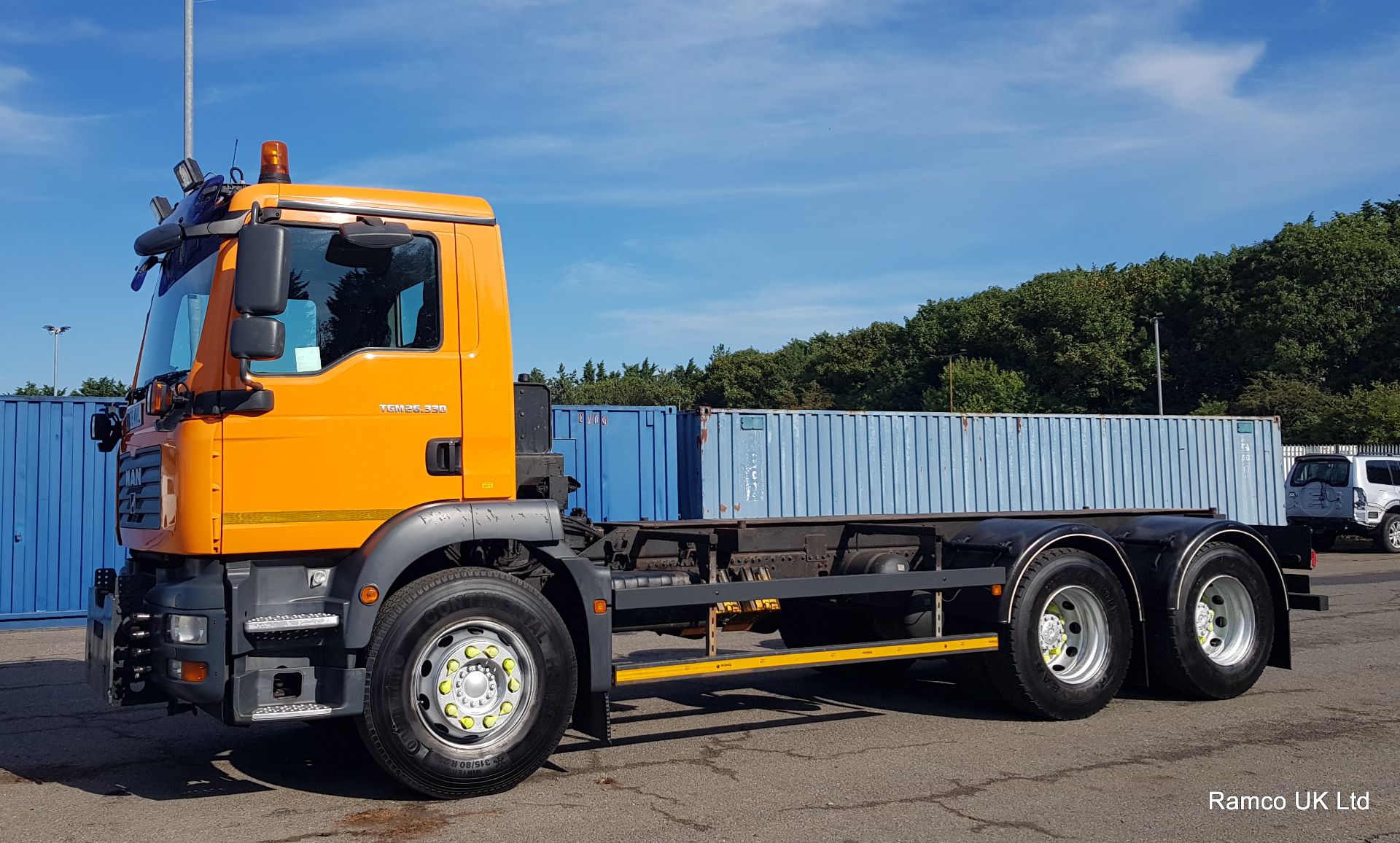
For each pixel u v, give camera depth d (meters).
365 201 5.10
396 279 5.12
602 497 16.06
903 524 7.27
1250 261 58.28
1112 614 6.90
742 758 5.85
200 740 6.54
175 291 5.39
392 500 5.00
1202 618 7.41
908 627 7.18
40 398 13.03
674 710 7.28
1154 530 7.53
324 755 6.11
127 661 4.86
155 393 4.80
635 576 6.14
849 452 17.45
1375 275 53.47
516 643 5.10
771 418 16.88
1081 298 64.31
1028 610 6.61
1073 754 5.89
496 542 5.43
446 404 5.14
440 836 4.52
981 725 6.69
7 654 10.64
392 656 4.81
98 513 13.27
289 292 4.86
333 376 4.91
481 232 5.35
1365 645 9.93
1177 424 20.73
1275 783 5.29
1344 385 53.12
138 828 4.70
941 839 4.45
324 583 4.96
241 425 4.73
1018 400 62.06
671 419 16.69
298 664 4.84
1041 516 7.56
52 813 4.96
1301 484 22.95
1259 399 47.94
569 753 6.00
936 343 73.00
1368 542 25.08
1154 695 7.64
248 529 4.71
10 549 12.78
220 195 5.09
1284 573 7.91
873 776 5.45
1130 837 4.49
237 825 4.71
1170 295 63.41
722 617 6.50
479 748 4.99
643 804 4.98
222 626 4.66
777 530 6.85
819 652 6.12
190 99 13.48
